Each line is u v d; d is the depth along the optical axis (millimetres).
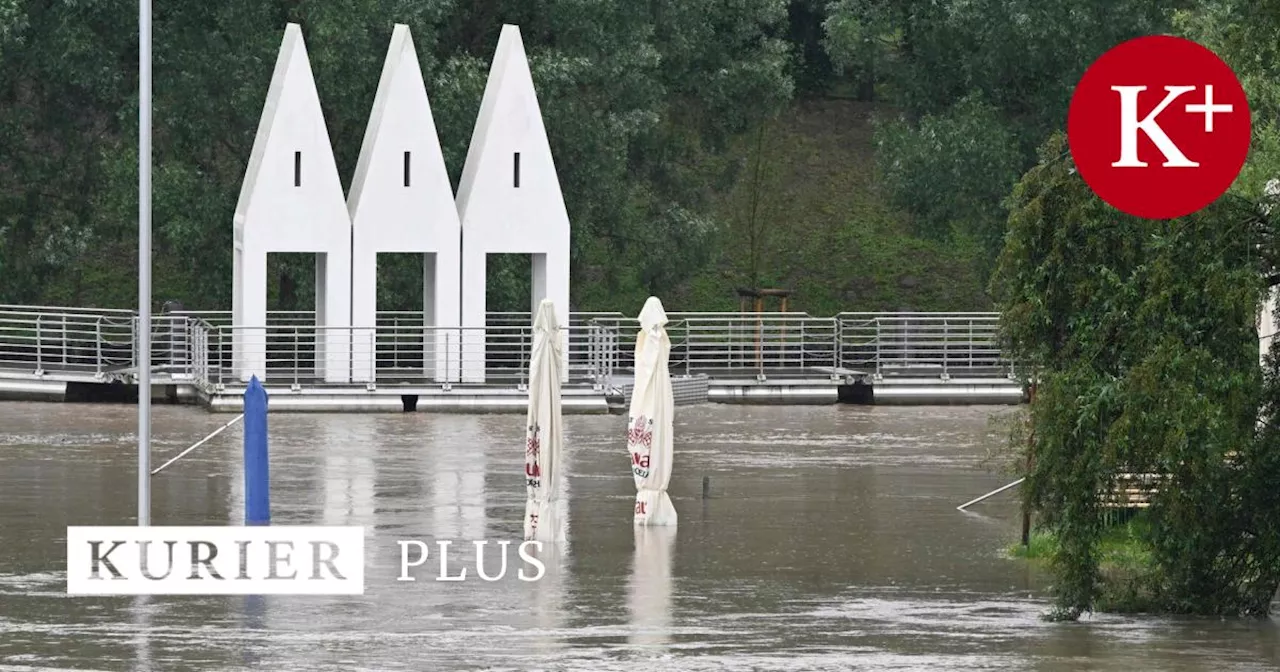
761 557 34438
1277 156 44969
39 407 59969
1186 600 29406
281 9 77688
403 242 62094
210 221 71438
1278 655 25703
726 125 86000
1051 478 29141
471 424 56531
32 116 75438
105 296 82188
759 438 54438
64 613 28266
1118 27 77562
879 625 27953
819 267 89625
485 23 80000
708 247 81062
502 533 36562
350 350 61250
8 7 69500
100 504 39688
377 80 73250
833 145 97000
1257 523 28922
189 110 73812
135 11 73125
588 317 74062
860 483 44781
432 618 28156
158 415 58000
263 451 37344
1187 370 28062
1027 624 28250
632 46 78188
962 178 77750
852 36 85500
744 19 85750
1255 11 30984
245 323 61188
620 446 51531
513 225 62750
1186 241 28719
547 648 25812
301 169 61281
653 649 25812
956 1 79000
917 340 77688
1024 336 29812
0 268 72312
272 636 26609
